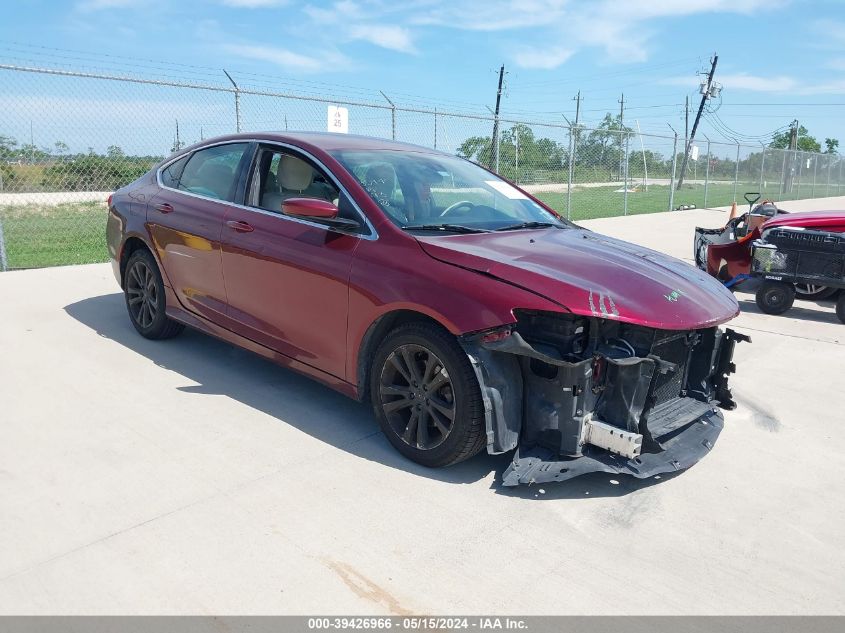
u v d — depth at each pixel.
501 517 2.97
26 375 4.36
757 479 3.45
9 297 6.40
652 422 3.34
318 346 3.76
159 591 2.38
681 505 3.16
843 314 6.87
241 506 2.94
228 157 4.53
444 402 3.23
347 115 11.05
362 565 2.58
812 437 4.00
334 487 3.14
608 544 2.81
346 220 3.62
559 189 16.86
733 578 2.63
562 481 3.12
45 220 11.73
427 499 3.08
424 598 2.42
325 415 3.94
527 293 3.01
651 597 2.49
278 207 4.08
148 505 2.92
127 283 5.24
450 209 4.00
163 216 4.75
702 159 25.45
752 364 5.39
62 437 3.51
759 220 7.58
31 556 2.54
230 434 3.63
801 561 2.77
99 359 4.72
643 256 3.82
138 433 3.60
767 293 7.18
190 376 4.46
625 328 3.17
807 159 32.00
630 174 20.33
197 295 4.55
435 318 3.13
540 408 3.13
